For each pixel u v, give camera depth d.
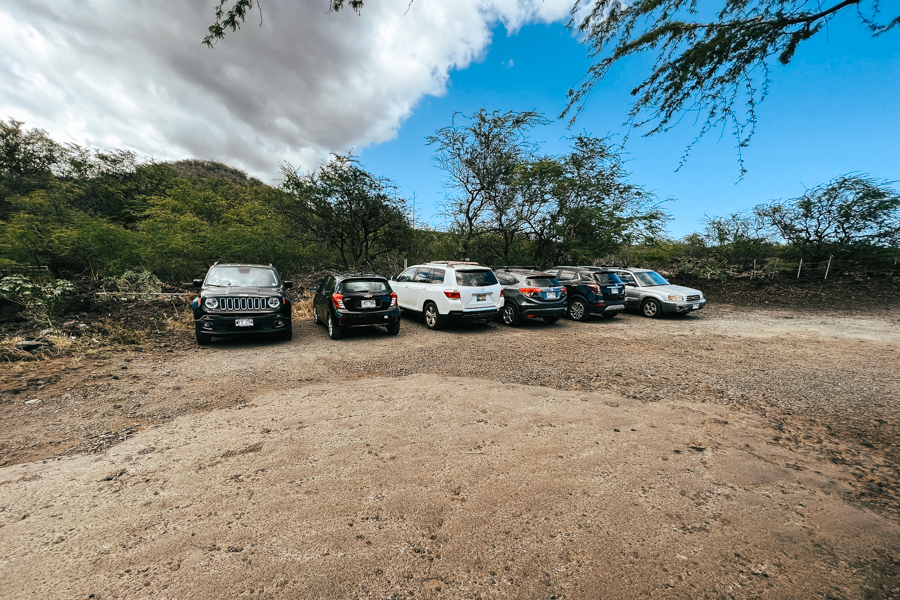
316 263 19.75
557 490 2.83
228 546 2.23
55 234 13.78
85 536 2.32
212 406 4.53
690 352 7.48
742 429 3.98
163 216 16.44
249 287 8.20
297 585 1.96
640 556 2.19
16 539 2.29
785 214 17.42
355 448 3.46
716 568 2.11
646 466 3.19
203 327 7.29
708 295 16.03
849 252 16.67
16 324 7.56
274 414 4.27
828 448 3.59
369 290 8.66
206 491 2.79
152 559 2.13
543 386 5.35
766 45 3.01
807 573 2.08
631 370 6.21
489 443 3.58
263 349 7.51
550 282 10.49
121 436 3.72
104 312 9.09
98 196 22.67
